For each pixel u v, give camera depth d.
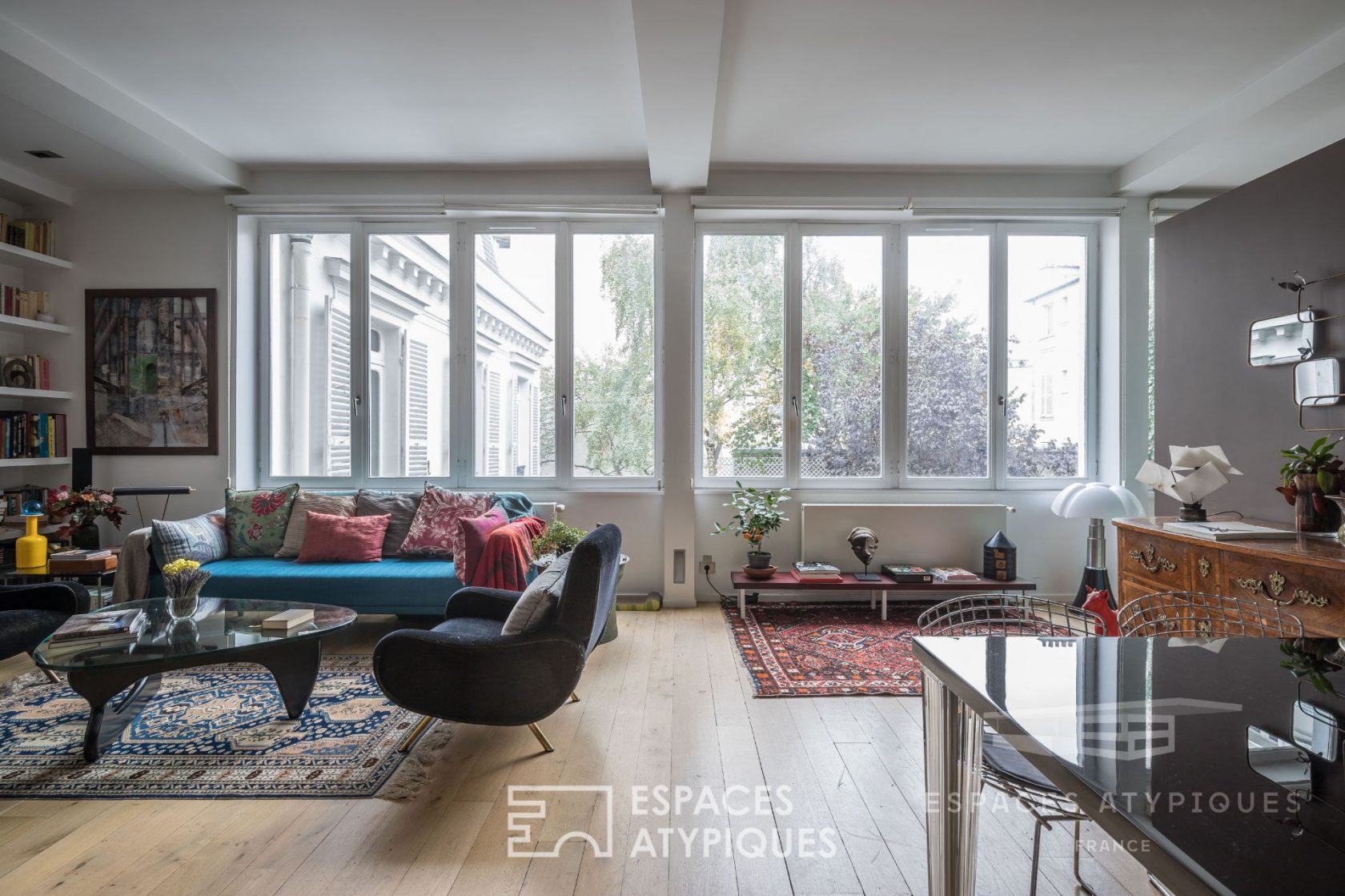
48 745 2.54
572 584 2.36
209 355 4.77
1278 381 3.19
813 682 3.22
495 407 4.99
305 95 3.71
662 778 2.31
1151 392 4.78
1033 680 1.13
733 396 5.00
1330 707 1.01
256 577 3.76
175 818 2.06
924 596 4.91
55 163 4.30
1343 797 0.73
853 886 1.75
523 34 3.12
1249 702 1.03
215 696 3.05
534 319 4.96
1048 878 1.79
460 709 2.34
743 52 3.28
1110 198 4.80
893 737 2.64
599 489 4.94
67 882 1.75
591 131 4.18
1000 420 4.98
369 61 3.36
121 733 2.63
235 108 3.86
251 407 4.89
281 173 4.78
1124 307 4.79
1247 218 3.34
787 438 4.99
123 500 4.75
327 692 3.10
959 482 5.01
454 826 2.02
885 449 5.02
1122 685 1.11
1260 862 0.60
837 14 2.97
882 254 5.01
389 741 2.59
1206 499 3.58
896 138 4.28
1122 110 3.88
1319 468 2.73
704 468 5.00
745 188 4.81
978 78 3.54
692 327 4.79
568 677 2.35
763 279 5.00
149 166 4.32
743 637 3.99
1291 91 3.38
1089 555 4.46
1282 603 2.41
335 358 4.95
